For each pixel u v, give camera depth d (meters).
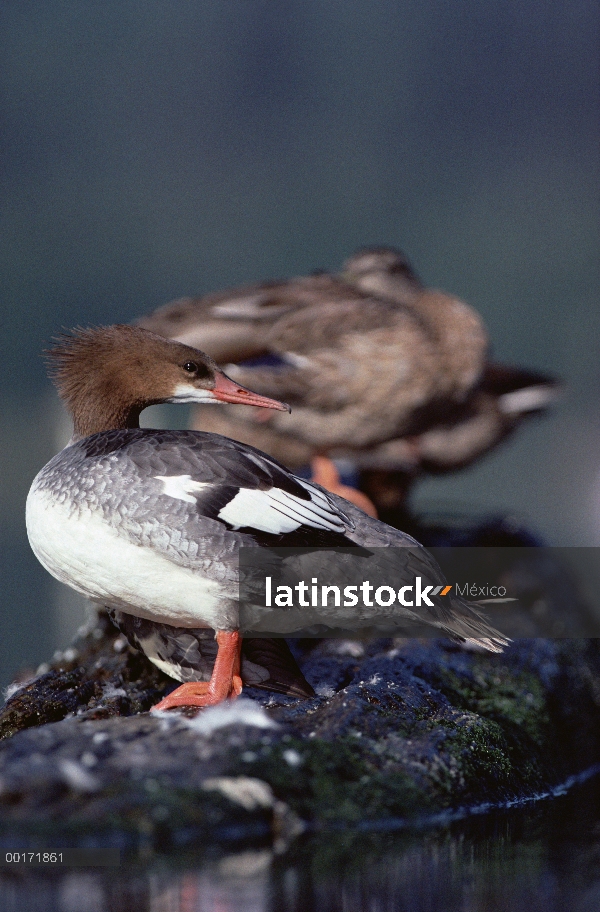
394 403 11.52
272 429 11.57
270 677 6.99
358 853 5.41
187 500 6.41
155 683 7.79
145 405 7.75
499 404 13.80
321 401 11.41
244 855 5.23
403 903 4.89
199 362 7.64
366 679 7.44
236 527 6.46
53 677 7.45
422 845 5.62
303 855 5.33
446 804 6.07
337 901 4.88
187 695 6.77
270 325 11.41
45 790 5.25
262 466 6.71
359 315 11.37
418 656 8.09
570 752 8.41
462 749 6.60
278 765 5.71
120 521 6.40
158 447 6.61
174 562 6.43
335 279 12.23
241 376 11.32
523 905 4.88
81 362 7.61
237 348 11.38
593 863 5.44
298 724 6.36
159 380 7.61
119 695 7.39
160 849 5.11
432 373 11.57
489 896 4.97
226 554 6.43
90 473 6.50
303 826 5.44
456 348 11.82
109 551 6.46
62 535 6.54
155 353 7.59
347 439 11.67
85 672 7.79
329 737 6.13
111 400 7.61
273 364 11.41
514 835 5.95
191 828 5.20
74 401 7.66
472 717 7.07
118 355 7.58
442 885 5.10
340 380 11.34
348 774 5.91
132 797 5.27
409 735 6.51
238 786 5.43
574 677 9.55
